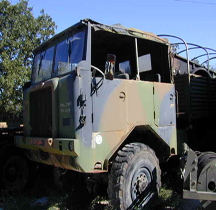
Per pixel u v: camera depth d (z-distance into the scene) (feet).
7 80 35.60
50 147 14.89
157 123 17.88
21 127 21.58
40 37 43.27
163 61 19.89
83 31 15.49
